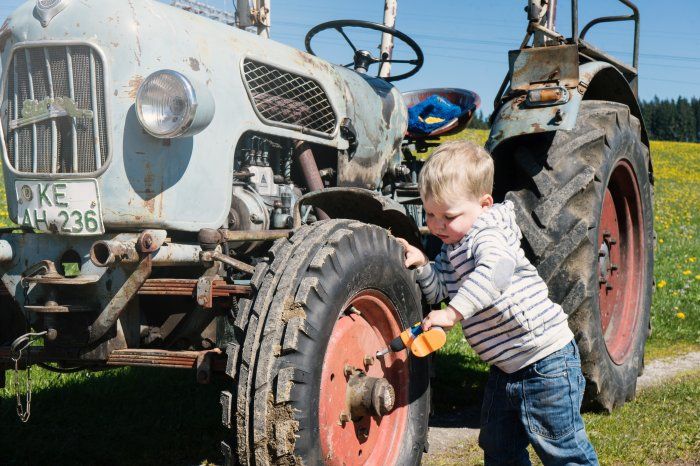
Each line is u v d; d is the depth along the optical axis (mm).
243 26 3688
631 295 4254
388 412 2488
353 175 3570
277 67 3082
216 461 3238
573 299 3307
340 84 3500
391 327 2738
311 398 2203
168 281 2520
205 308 2576
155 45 2564
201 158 2672
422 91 5027
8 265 2650
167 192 2557
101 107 2525
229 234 2602
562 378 2211
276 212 3035
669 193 23219
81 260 2549
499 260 2068
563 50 3314
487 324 2225
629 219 4262
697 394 4027
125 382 4395
